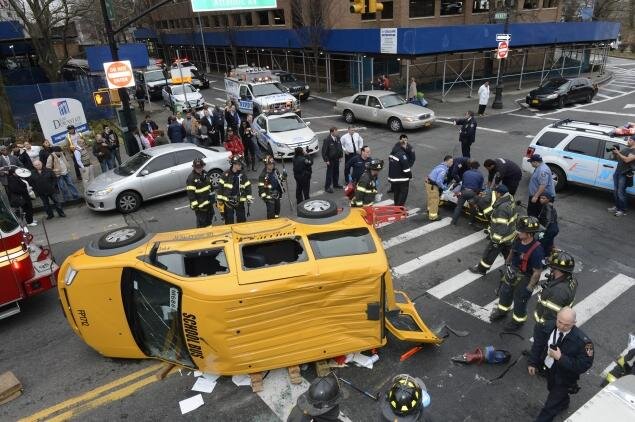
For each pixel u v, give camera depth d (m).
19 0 27.42
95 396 5.59
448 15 28.72
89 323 5.86
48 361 6.29
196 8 17.86
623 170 9.92
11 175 10.95
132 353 6.01
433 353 6.07
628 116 19.53
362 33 24.69
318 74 31.23
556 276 5.10
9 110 19.53
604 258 8.41
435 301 7.29
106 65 12.99
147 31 57.69
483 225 9.92
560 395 4.57
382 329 5.80
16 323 7.27
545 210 7.95
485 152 15.19
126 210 11.97
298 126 16.38
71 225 11.45
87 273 5.60
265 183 9.78
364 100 20.05
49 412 5.38
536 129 18.08
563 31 27.83
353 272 5.48
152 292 5.67
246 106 22.39
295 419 3.34
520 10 31.05
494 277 7.94
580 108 22.06
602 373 5.64
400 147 10.09
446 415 5.10
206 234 6.09
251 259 5.96
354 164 10.39
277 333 5.50
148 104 29.03
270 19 36.56
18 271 6.84
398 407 3.20
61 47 44.28
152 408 5.37
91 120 23.09
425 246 9.16
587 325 6.55
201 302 5.30
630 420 3.10
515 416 5.07
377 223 8.73
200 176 9.31
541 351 5.02
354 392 5.43
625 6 59.03
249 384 5.66
